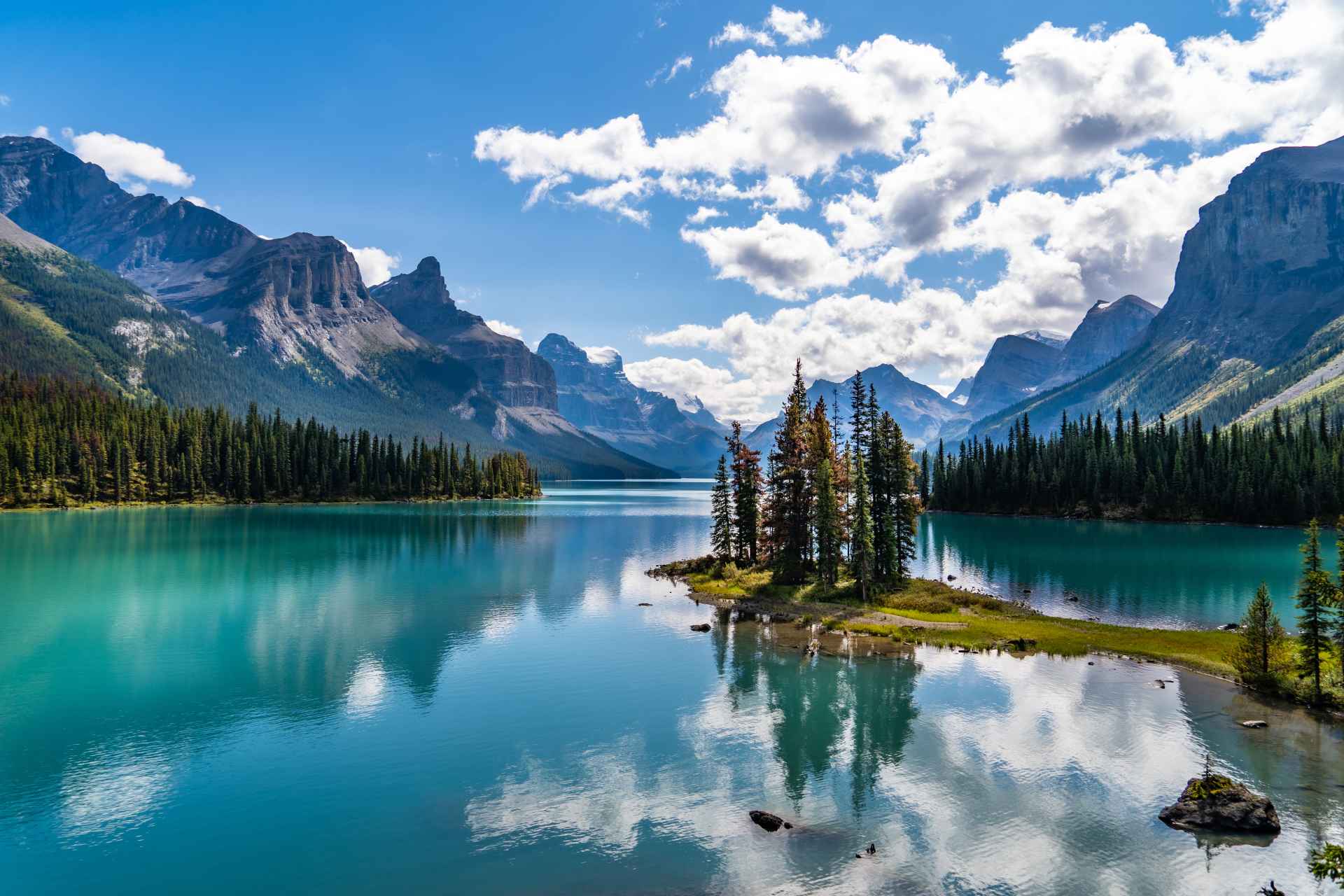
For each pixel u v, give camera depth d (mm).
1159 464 199125
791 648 60312
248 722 42812
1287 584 92750
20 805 32281
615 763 36688
